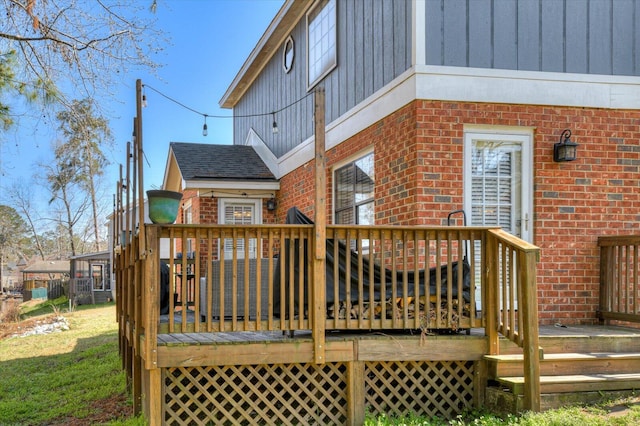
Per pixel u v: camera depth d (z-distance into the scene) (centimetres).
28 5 639
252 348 450
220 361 446
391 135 639
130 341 575
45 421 580
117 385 696
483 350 484
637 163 631
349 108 771
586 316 611
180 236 446
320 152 450
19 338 1252
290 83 1066
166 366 435
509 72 603
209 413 453
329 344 461
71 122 767
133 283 566
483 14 605
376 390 478
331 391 474
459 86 591
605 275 606
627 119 631
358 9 745
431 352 477
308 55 949
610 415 410
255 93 1346
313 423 469
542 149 610
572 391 443
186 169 1131
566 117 617
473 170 604
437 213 583
